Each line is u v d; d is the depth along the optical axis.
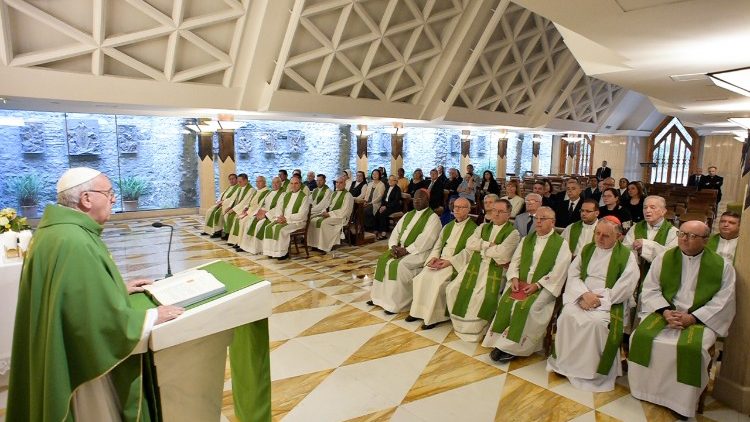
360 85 8.24
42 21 5.08
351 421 2.57
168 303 1.71
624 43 3.18
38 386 1.54
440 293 3.90
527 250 3.60
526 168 19.50
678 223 7.39
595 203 3.95
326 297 4.74
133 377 1.66
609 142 17.84
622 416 2.65
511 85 11.01
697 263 2.85
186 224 9.30
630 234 4.12
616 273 3.13
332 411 2.67
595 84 13.16
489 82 10.16
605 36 3.01
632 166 17.78
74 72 5.64
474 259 3.86
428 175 15.73
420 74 9.16
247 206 7.46
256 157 11.73
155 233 8.37
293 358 3.36
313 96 7.76
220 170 9.73
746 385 2.71
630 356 2.85
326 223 6.72
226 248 7.14
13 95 5.40
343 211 6.91
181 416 1.86
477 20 8.45
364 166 12.35
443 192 8.80
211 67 6.66
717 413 2.72
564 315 3.08
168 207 10.77
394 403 2.77
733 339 2.77
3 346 2.83
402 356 3.41
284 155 12.18
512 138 18.70
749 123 4.45
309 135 12.55
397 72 8.57
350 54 7.77
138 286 1.93
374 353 3.45
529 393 2.90
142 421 1.70
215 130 9.63
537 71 11.01
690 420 2.63
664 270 2.96
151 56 6.17
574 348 3.02
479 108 10.85
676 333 2.76
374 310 4.37
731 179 15.20
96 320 1.51
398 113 9.36
